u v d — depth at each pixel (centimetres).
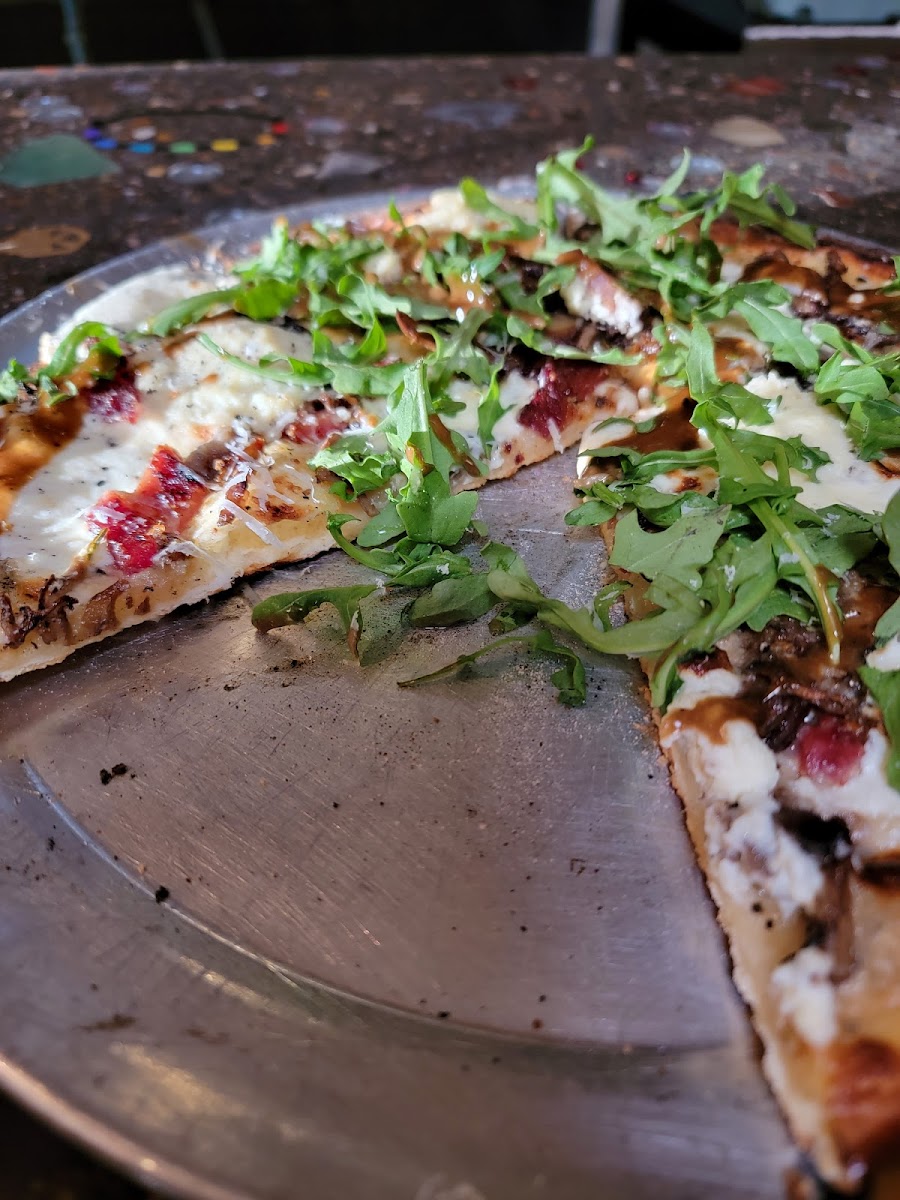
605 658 22
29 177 41
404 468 24
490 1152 13
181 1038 15
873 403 24
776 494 21
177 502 24
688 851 18
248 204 39
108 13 79
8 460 24
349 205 37
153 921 17
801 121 47
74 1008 15
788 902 17
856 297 29
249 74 52
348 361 27
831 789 18
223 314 29
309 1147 13
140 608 23
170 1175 12
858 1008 15
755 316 27
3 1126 14
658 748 20
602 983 16
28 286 34
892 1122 13
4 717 21
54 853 18
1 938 16
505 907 17
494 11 86
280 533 24
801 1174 13
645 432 26
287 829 19
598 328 29
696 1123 14
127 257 33
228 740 20
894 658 19
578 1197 13
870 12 67
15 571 22
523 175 42
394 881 18
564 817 19
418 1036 15
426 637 23
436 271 30
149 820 19
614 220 30
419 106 49
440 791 19
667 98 50
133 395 26
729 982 16
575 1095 14
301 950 17
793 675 19
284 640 23
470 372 26
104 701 21
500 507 26
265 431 26
